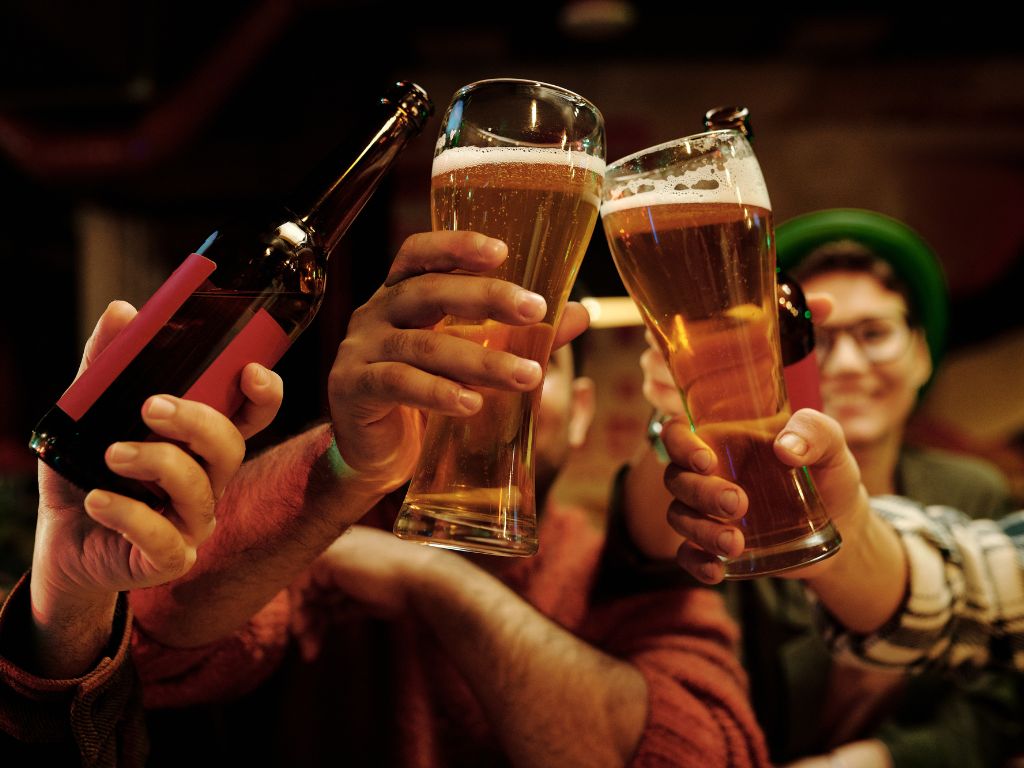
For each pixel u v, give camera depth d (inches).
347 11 144.3
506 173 24.3
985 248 175.3
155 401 20.3
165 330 22.2
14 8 133.1
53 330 223.3
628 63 171.9
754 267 26.3
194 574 29.4
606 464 124.0
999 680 60.6
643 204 26.4
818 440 27.7
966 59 170.2
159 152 152.2
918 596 36.6
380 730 39.3
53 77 150.9
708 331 26.5
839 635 39.0
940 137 175.2
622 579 41.6
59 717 25.3
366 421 24.4
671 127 173.6
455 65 168.6
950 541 40.6
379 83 155.0
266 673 37.7
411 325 23.8
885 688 59.1
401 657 39.6
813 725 57.9
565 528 45.2
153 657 31.6
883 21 157.2
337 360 24.3
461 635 36.7
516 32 161.9
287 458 30.2
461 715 38.7
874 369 65.7
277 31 143.6
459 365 22.3
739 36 164.6
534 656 36.2
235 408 23.1
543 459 43.4
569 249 25.0
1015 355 173.5
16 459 155.7
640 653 38.8
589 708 35.5
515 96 25.0
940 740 57.1
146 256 179.2
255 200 161.0
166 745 41.2
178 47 151.3
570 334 28.8
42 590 23.6
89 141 153.4
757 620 58.2
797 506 27.5
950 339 176.7
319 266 26.0
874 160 176.2
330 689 40.6
